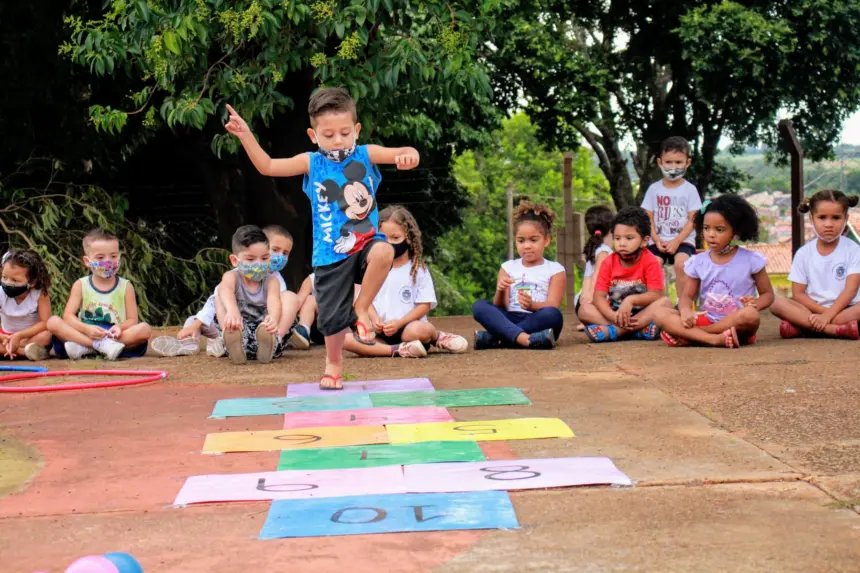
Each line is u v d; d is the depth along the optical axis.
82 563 2.00
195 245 12.02
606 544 2.33
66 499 2.86
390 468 3.06
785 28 14.08
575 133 17.72
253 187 10.67
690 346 6.02
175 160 11.76
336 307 4.55
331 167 4.48
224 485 2.91
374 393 4.54
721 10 14.25
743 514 2.54
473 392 4.46
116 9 7.42
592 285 7.51
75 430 3.85
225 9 7.14
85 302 6.36
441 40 7.48
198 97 7.62
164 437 3.68
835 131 16.80
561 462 3.09
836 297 6.35
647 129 17.91
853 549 2.25
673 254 7.64
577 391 4.44
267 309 5.99
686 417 3.78
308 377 5.18
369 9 7.02
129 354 6.39
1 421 4.08
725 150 20.78
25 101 10.08
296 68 7.50
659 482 2.87
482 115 16.06
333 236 4.49
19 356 6.38
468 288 38.06
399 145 12.70
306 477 2.98
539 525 2.49
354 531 2.46
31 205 9.96
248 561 2.28
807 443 3.29
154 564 2.28
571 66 16.48
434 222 15.75
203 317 6.52
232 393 4.68
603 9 16.77
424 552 2.31
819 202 6.33
